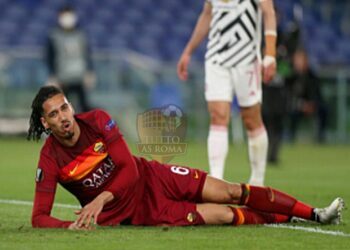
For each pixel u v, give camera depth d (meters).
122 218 19.80
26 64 61.69
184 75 29.55
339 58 76.94
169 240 18.11
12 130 62.31
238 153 53.97
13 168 41.31
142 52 74.12
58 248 17.22
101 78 62.25
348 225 20.52
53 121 18.98
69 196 28.28
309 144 63.47
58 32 55.09
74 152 19.39
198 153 51.97
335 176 38.28
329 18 79.44
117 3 77.12
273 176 38.16
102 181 19.64
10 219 22.61
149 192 19.92
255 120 28.05
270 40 27.47
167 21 76.75
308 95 58.81
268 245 17.75
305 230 19.66
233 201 20.17
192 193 19.95
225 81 27.78
